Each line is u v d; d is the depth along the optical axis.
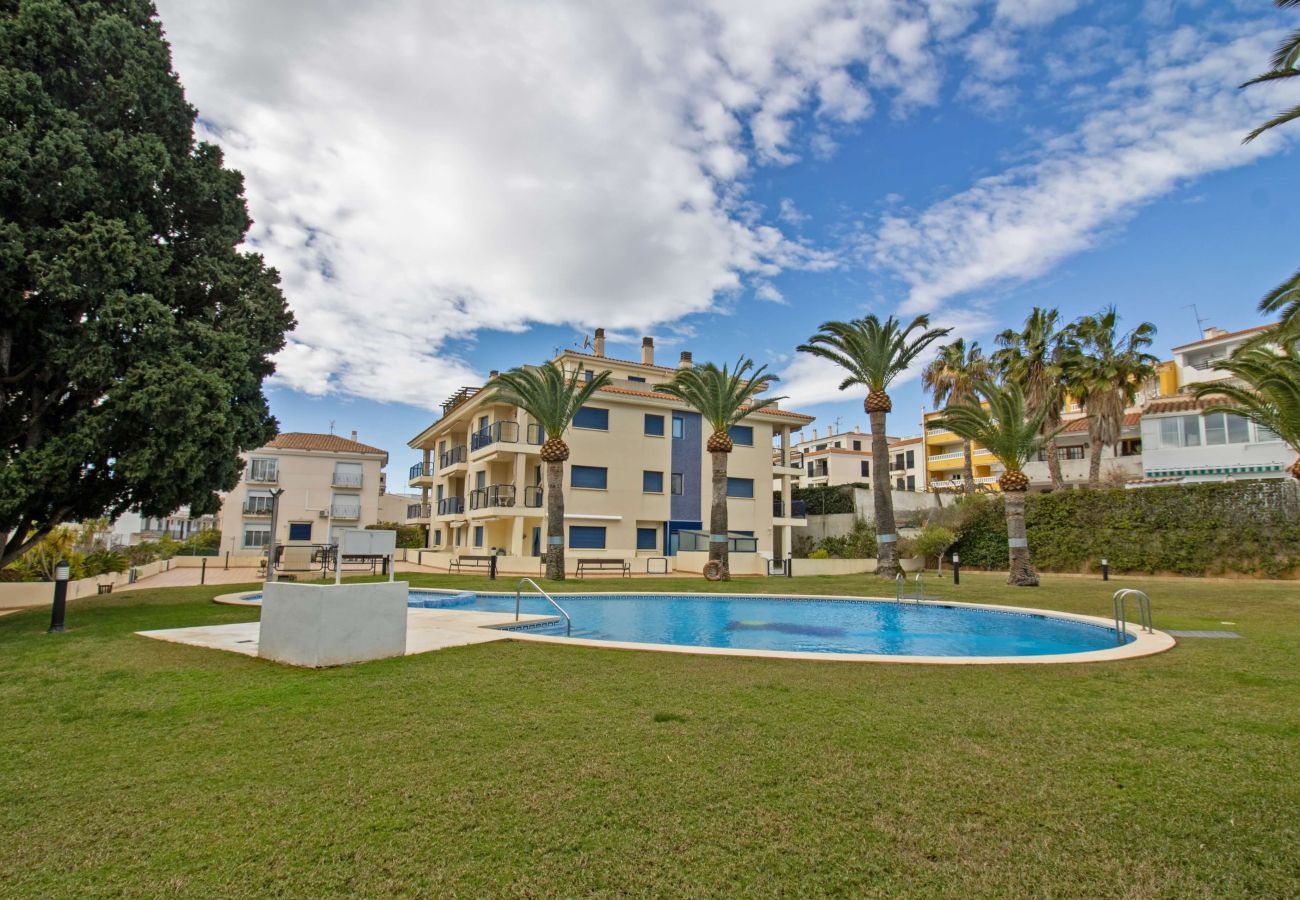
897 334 26.69
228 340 14.24
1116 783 4.15
